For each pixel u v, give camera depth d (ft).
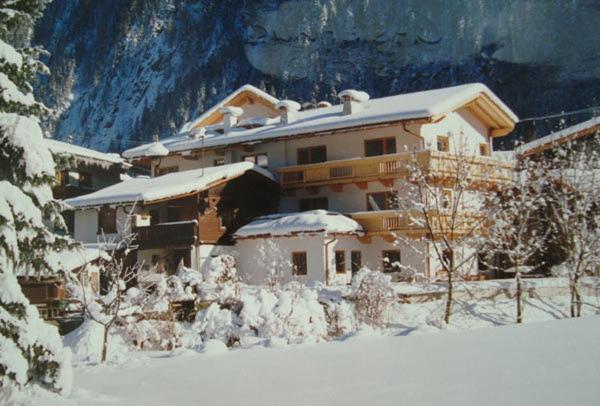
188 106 340.18
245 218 111.45
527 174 75.51
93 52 439.63
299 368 28.96
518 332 35.35
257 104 138.00
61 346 26.00
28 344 24.97
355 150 109.29
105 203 103.71
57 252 27.89
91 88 415.03
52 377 25.66
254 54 338.34
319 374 27.02
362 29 317.42
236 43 356.59
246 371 29.32
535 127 210.38
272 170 118.42
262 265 97.91
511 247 78.28
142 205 99.09
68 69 416.26
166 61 389.80
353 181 105.50
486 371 24.66
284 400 22.38
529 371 24.00
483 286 77.20
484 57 286.25
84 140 382.42
